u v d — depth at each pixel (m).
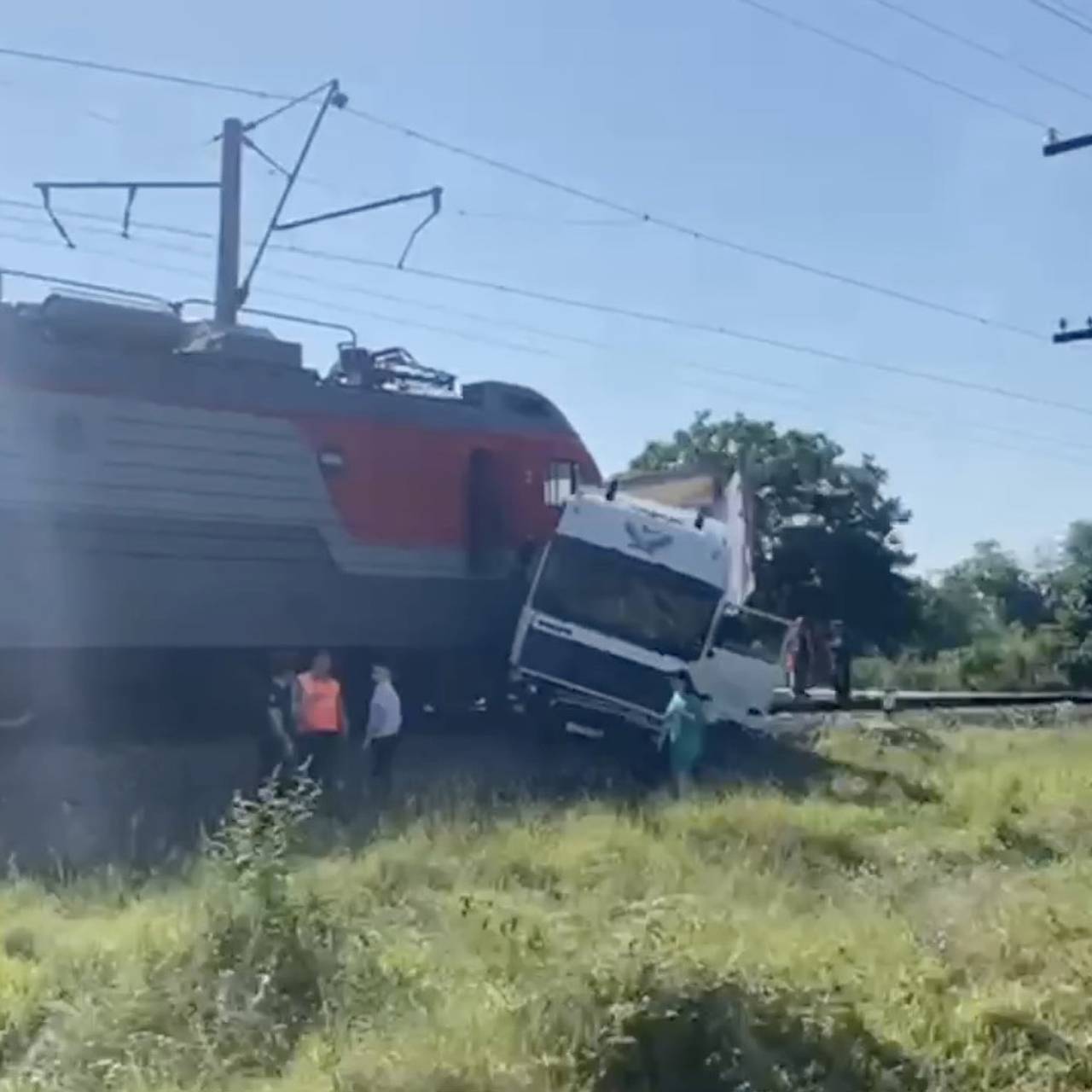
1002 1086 9.07
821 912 12.91
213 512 20.23
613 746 22.25
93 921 11.73
